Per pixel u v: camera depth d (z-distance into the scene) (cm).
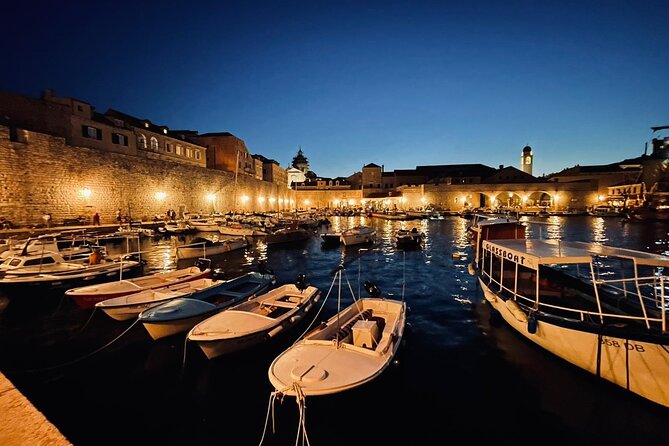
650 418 601
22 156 2638
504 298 923
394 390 685
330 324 775
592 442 555
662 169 6156
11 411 302
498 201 8206
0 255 1583
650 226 4641
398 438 572
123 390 700
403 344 745
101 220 3222
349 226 4747
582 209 7381
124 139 3847
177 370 768
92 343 903
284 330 859
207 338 725
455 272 1842
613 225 4819
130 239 2770
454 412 633
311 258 2292
